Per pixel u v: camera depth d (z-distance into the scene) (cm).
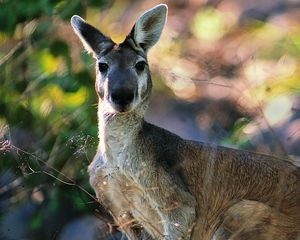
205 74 1636
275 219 1118
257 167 1112
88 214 1405
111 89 1065
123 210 1106
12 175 1401
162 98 1727
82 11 1431
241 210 1118
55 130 1384
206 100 1647
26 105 1416
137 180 1080
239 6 2088
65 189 1352
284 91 1529
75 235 1383
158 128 1110
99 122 1102
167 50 1747
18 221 1414
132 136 1080
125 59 1086
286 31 1900
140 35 1105
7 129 1376
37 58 1433
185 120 1631
